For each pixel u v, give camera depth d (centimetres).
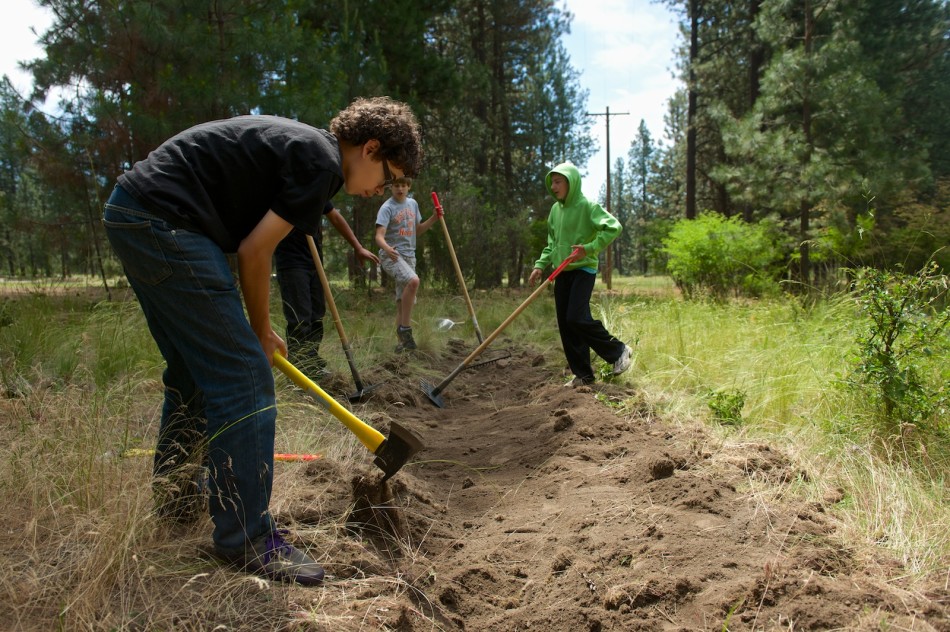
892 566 241
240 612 206
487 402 569
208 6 930
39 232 996
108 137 917
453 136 2230
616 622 223
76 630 187
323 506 288
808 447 368
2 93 921
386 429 431
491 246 1520
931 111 1931
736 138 1335
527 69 3048
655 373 544
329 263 1304
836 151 1243
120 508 235
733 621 212
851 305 578
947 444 349
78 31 927
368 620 212
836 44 1255
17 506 251
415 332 762
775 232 1354
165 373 258
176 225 213
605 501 310
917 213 1113
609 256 2108
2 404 370
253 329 241
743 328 658
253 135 225
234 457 222
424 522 295
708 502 293
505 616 235
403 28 1505
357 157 248
